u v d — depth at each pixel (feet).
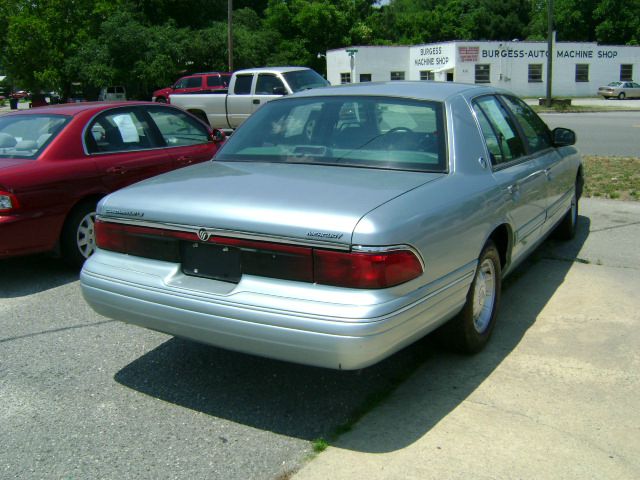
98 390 12.12
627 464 9.37
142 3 152.66
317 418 11.02
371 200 10.08
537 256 20.21
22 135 19.61
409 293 9.81
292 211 9.82
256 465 9.63
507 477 9.07
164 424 10.89
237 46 144.56
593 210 26.37
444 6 263.70
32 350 13.91
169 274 10.92
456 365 12.76
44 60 134.82
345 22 184.65
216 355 13.66
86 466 9.69
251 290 9.92
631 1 189.06
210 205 10.52
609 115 96.07
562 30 202.18
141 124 21.66
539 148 17.21
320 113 13.74
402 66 155.22
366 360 9.40
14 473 9.52
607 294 16.56
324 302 9.35
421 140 12.45
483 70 149.07
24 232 17.48
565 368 12.47
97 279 11.56
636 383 11.80
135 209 11.29
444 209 10.77
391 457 9.62
